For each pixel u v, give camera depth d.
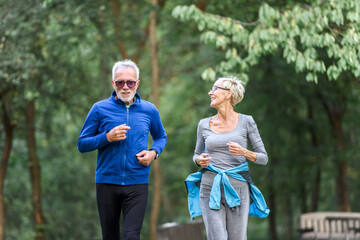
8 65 13.06
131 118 5.85
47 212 18.75
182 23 18.72
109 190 5.82
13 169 17.95
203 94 22.36
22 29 13.46
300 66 9.98
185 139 26.83
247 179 6.20
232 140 6.09
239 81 6.21
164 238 10.74
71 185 19.20
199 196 6.31
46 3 13.27
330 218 10.73
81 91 16.61
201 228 12.25
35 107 17.11
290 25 10.16
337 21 9.70
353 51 9.57
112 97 5.89
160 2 18.33
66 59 15.41
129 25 17.12
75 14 13.92
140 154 5.79
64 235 18.72
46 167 19.00
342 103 19.64
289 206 23.14
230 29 10.73
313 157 20.25
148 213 19.47
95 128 5.86
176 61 22.83
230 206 6.05
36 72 13.75
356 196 20.84
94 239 19.44
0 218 15.13
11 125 15.54
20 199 18.06
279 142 20.81
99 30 16.02
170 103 29.64
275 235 22.39
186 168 27.62
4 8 13.32
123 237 5.72
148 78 19.97
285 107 20.23
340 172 19.98
